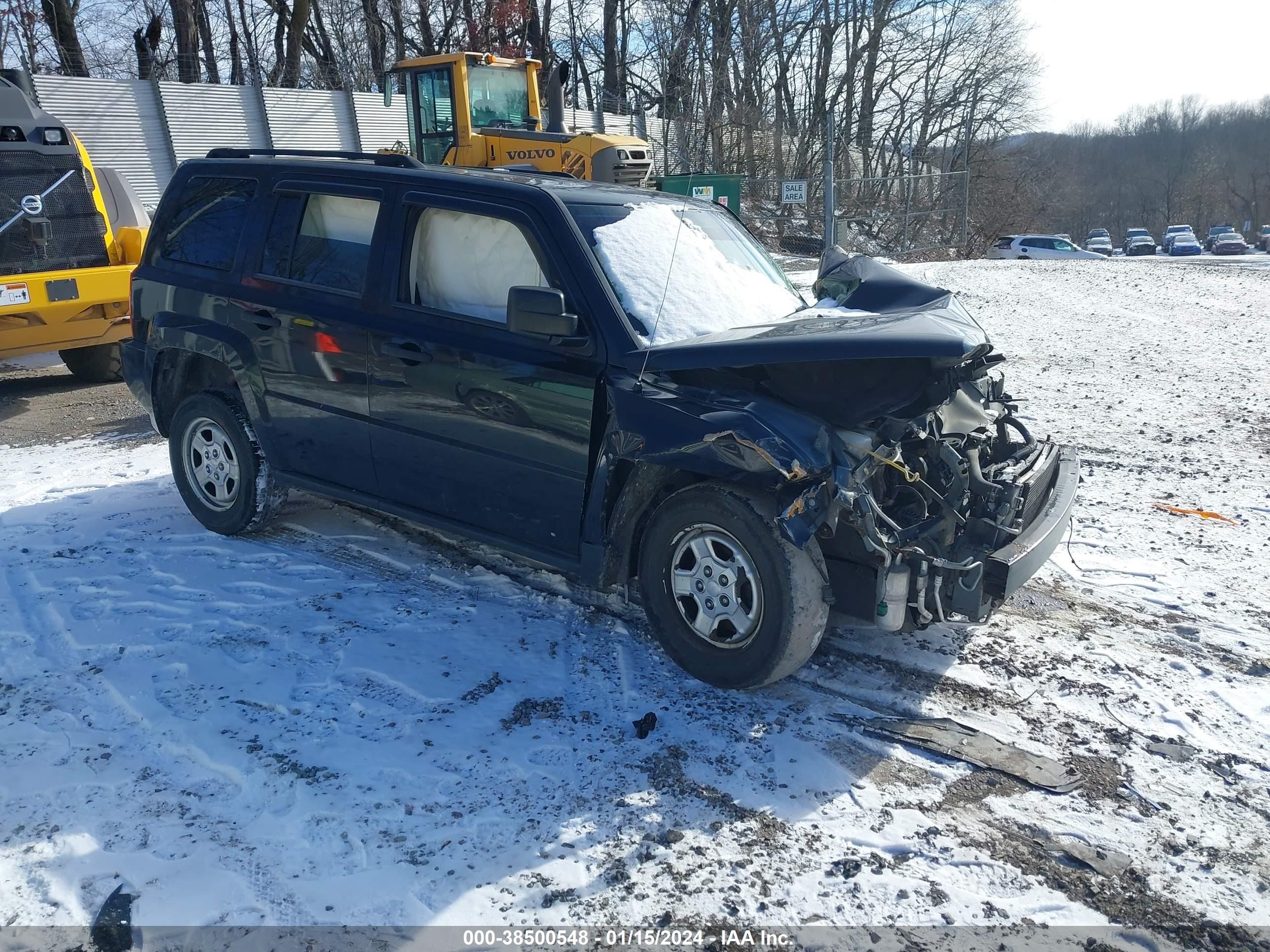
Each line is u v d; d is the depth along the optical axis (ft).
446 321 13.93
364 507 15.92
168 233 17.97
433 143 47.09
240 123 76.54
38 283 27.43
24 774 10.64
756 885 9.06
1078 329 40.32
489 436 13.55
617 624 14.38
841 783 10.61
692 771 10.77
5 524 18.54
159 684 12.52
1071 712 12.04
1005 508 12.14
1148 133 385.09
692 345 12.07
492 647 13.62
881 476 12.42
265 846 9.49
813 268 62.39
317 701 12.13
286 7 107.55
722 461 11.34
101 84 68.49
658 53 111.96
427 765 10.80
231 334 16.40
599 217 13.87
